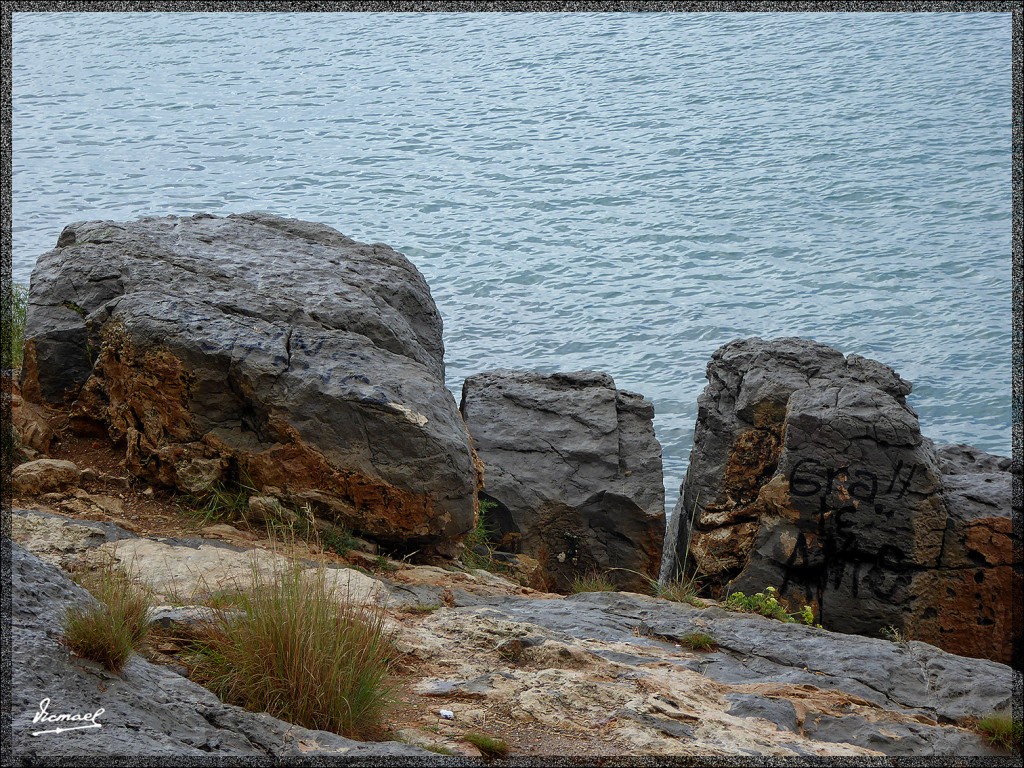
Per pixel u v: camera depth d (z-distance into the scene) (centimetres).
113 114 4991
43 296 847
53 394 832
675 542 1202
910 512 989
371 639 497
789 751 470
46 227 3247
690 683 563
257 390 742
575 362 2739
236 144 4703
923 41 5922
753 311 3062
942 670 632
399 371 794
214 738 381
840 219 3791
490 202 4219
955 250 3372
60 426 817
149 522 718
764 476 1090
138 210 3656
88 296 845
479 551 976
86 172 4100
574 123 5325
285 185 4284
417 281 987
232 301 817
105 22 6581
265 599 484
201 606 536
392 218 4016
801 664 635
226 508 750
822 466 1007
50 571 440
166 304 784
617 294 3238
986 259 3278
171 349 747
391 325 866
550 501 1047
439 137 5103
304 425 741
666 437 2244
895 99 5109
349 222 3938
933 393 2372
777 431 1091
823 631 695
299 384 746
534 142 5016
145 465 763
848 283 3216
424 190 4350
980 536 980
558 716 488
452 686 516
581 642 614
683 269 3447
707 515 1089
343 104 5497
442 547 792
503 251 3666
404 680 523
